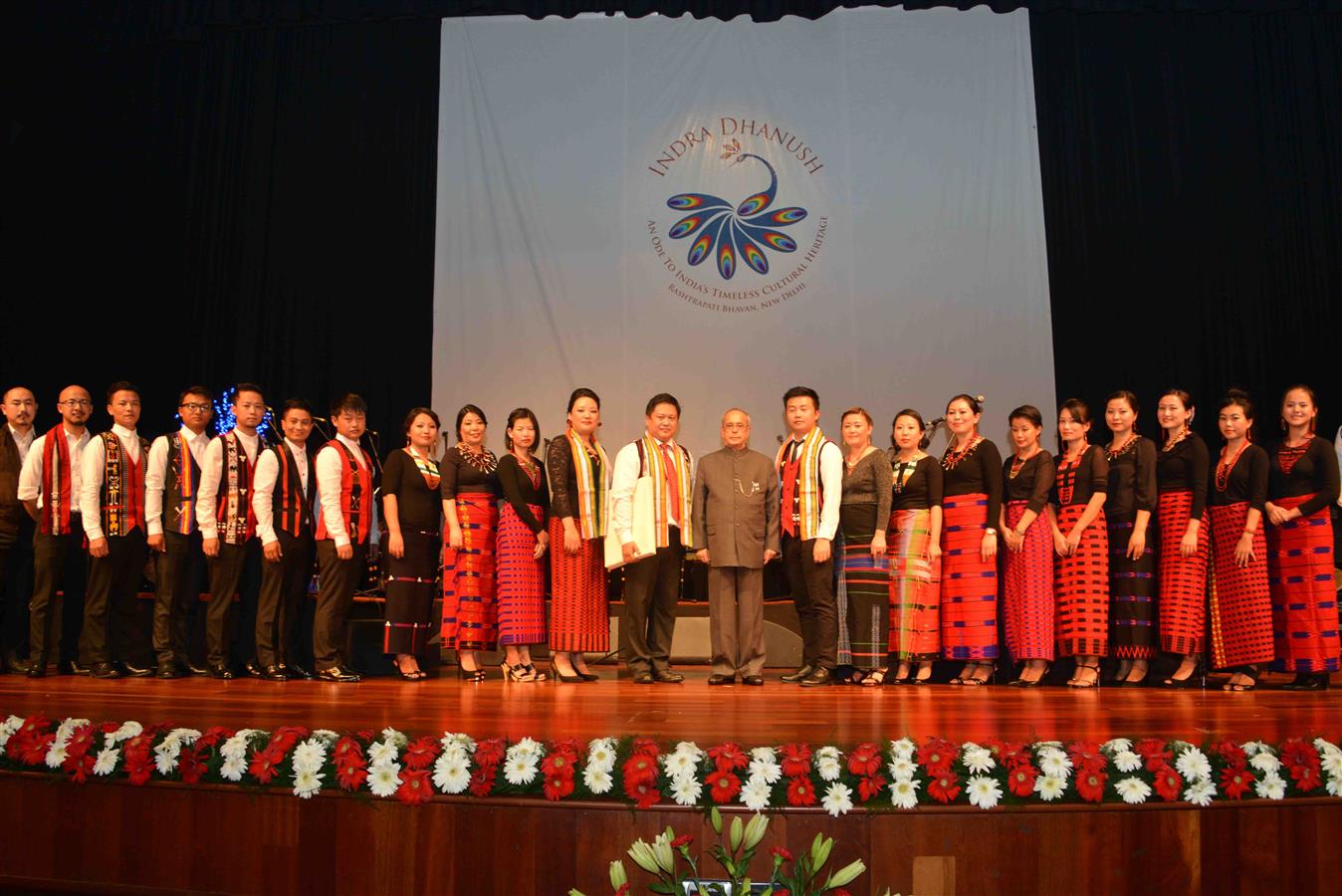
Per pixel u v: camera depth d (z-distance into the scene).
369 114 7.50
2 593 4.89
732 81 7.29
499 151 7.36
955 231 7.12
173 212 7.48
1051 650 4.39
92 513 4.49
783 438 6.93
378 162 7.44
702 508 4.54
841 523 4.55
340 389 7.30
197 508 4.51
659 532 4.43
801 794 2.12
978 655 4.43
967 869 2.14
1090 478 4.45
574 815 2.18
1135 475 4.45
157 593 4.55
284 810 2.27
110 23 7.41
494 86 7.43
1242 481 4.32
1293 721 2.71
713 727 2.54
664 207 7.20
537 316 7.17
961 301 7.05
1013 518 4.56
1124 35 7.36
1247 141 7.26
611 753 2.19
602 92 7.36
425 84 7.47
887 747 2.21
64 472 4.59
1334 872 2.21
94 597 4.55
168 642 4.54
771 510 4.45
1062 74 7.31
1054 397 7.00
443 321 7.23
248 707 2.97
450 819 2.21
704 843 2.14
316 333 7.35
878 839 2.15
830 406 6.96
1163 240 7.18
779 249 7.12
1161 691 4.03
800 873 2.02
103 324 7.29
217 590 4.57
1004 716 2.86
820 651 4.35
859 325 7.02
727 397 7.00
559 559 4.57
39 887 2.38
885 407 6.96
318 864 2.24
